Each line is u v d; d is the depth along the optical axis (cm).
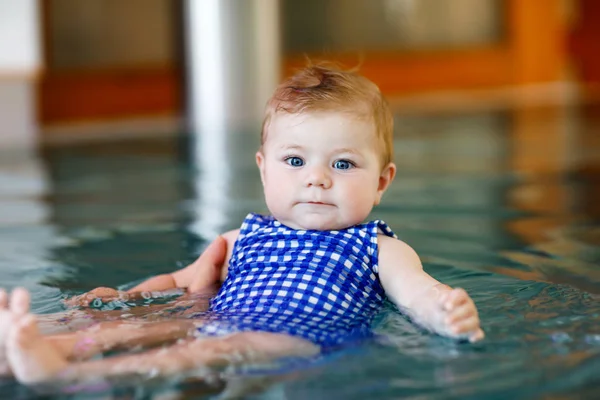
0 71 723
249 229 218
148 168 501
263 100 798
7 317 152
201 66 787
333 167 208
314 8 1016
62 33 828
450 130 714
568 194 378
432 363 157
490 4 1167
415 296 188
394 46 1091
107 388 146
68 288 226
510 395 144
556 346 165
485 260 251
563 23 1230
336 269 201
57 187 428
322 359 157
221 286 217
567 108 907
